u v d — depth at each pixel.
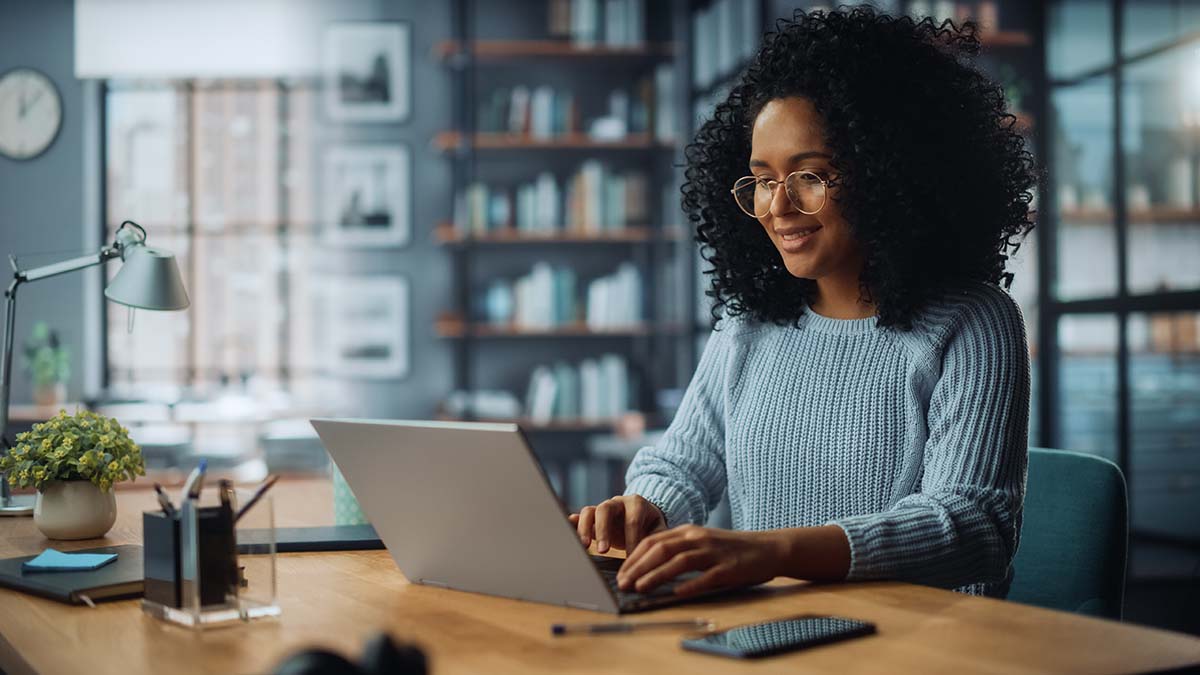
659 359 6.25
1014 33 4.17
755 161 1.51
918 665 0.94
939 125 1.48
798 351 1.58
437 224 6.52
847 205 1.44
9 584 1.33
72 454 1.70
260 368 6.55
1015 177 1.59
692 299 5.92
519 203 6.14
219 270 6.55
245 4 6.44
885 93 1.45
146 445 5.23
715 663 0.95
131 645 1.06
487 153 6.31
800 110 1.46
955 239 1.51
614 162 6.39
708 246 1.71
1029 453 1.73
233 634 1.09
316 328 6.54
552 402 6.12
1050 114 4.07
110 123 6.52
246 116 6.55
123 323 6.52
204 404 6.07
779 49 1.55
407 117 6.50
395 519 1.26
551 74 6.47
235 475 4.74
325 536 1.56
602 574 1.17
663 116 6.11
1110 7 3.74
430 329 6.53
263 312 6.55
